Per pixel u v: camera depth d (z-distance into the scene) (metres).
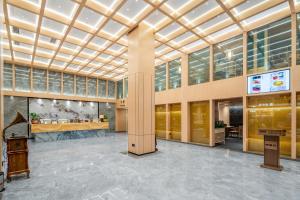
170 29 7.73
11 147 4.46
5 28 7.25
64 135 11.97
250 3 6.00
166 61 11.99
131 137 7.44
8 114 12.00
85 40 8.87
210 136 9.16
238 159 6.39
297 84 6.29
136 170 5.11
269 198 3.38
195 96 9.89
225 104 15.73
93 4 6.05
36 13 6.20
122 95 17.56
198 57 9.99
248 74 7.66
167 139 11.66
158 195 3.52
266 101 7.35
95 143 10.31
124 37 8.45
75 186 3.99
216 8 6.31
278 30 6.96
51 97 13.70
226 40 8.64
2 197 3.48
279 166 5.14
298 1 6.07
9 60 11.41
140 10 6.39
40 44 9.02
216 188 3.84
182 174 4.74
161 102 12.16
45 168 5.36
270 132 5.21
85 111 15.90
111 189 3.82
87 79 16.11
